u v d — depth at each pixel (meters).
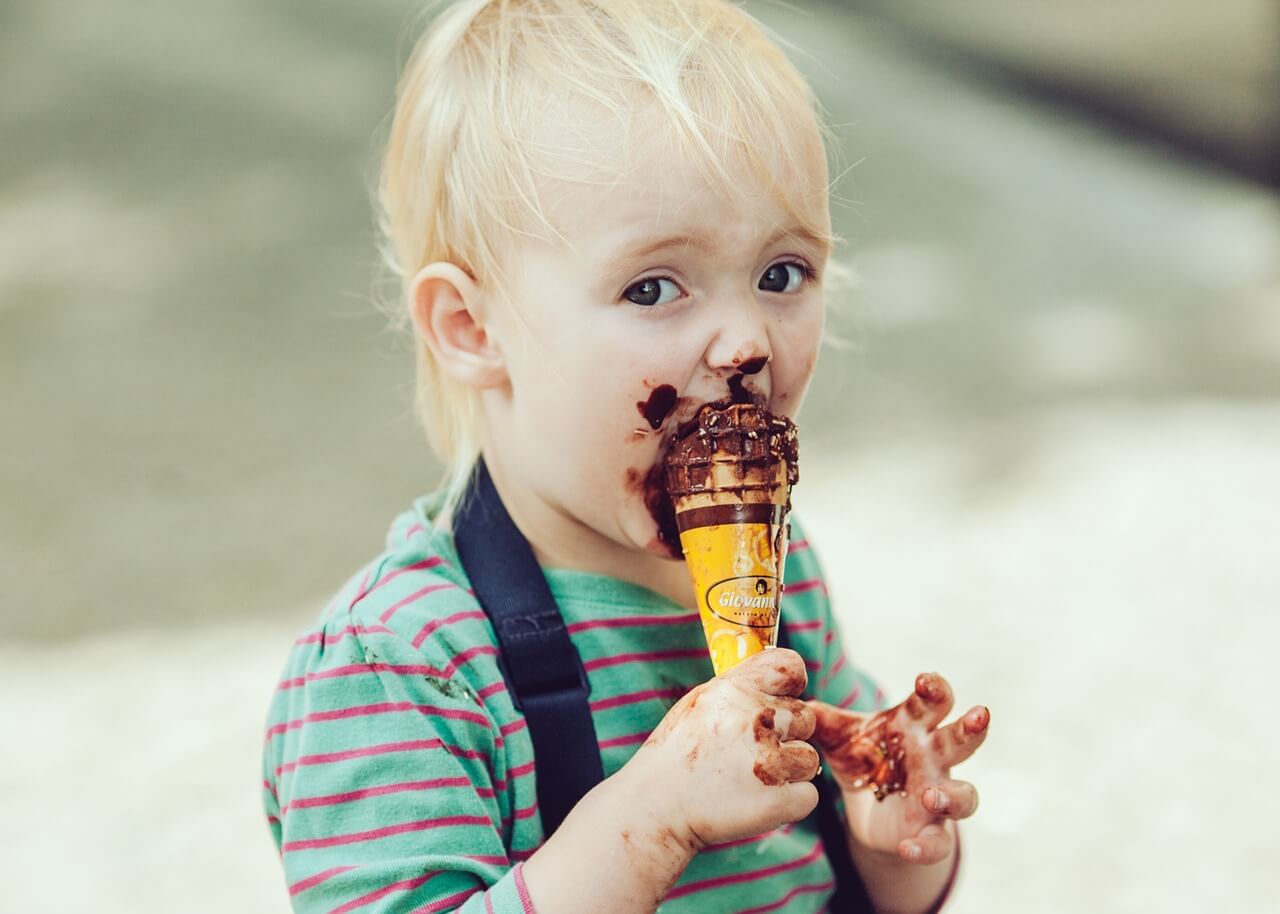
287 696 1.59
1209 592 4.72
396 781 1.44
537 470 1.57
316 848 1.44
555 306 1.50
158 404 6.51
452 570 1.59
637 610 1.62
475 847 1.43
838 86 10.60
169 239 8.25
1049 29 11.55
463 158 1.60
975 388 6.57
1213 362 6.81
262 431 6.23
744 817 1.35
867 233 8.43
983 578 4.89
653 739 1.40
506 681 1.53
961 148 9.80
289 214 8.45
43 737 4.07
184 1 11.91
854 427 6.23
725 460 1.45
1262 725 3.97
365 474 5.80
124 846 3.58
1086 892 3.34
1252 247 8.38
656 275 1.47
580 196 1.47
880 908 1.79
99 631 4.69
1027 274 7.94
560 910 1.36
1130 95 10.44
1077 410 6.30
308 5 11.87
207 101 9.97
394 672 1.48
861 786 1.64
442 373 1.77
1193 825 3.57
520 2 1.67
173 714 4.16
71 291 7.70
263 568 5.05
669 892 1.58
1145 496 5.46
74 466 5.95
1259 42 9.99
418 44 1.83
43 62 10.63
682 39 1.55
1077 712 4.07
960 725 1.60
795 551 1.85
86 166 9.13
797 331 1.54
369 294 7.52
